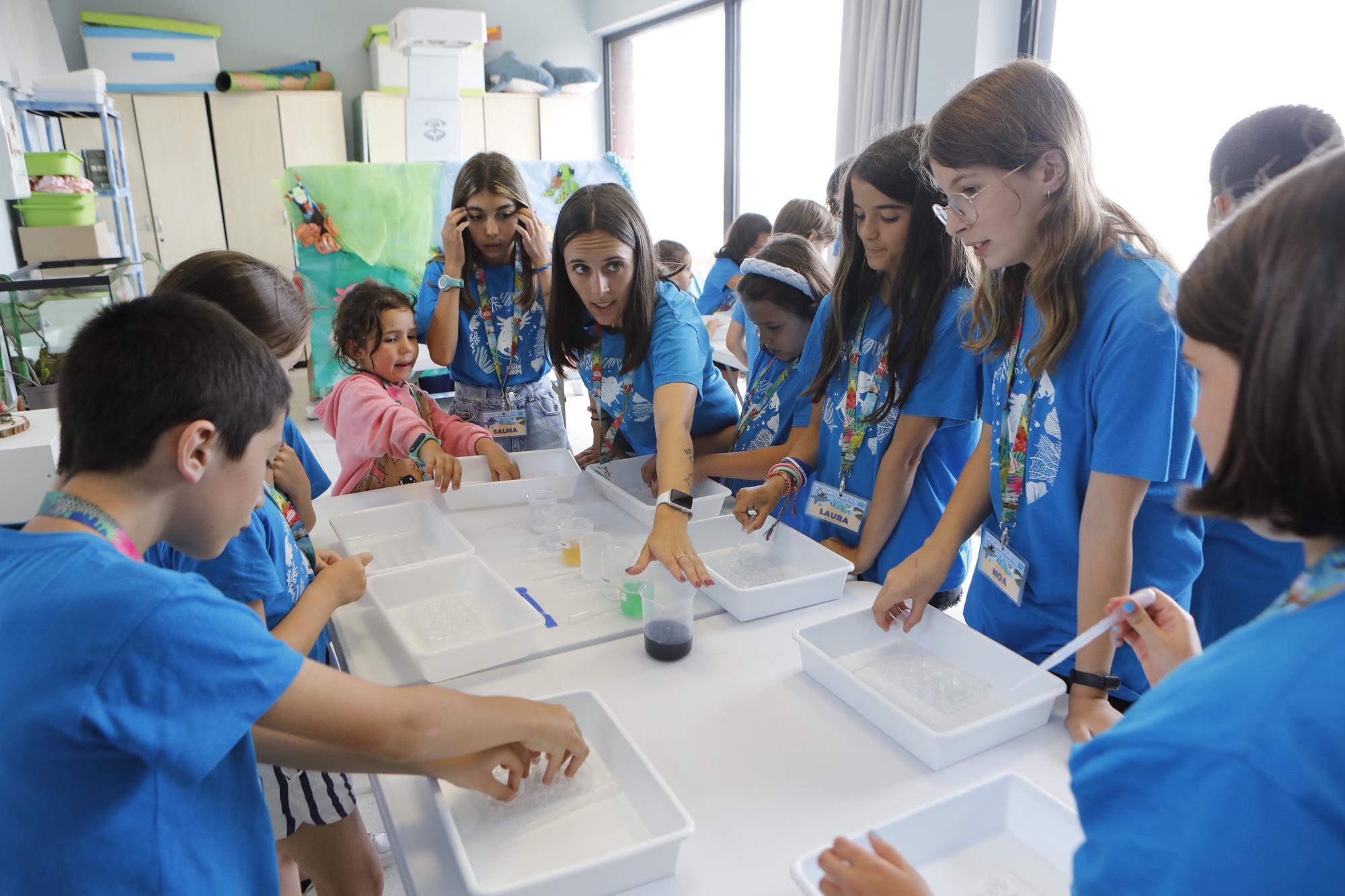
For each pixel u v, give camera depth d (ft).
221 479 2.36
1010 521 4.06
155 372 2.16
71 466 2.25
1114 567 3.41
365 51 22.40
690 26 21.72
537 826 2.89
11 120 11.91
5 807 2.06
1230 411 1.53
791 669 3.90
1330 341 1.26
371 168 16.55
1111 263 3.43
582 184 18.30
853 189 4.63
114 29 18.84
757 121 20.22
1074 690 3.51
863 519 5.11
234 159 20.27
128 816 2.13
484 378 7.90
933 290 4.50
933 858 2.76
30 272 11.17
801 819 2.92
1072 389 3.57
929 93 12.88
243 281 3.68
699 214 22.90
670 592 4.08
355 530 5.52
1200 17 9.24
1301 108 4.14
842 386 5.28
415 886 2.64
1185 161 9.58
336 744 2.40
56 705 1.94
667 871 2.65
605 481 6.14
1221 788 1.31
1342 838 1.22
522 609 4.11
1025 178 3.33
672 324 5.76
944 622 3.97
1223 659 1.45
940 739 3.12
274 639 2.28
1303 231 1.31
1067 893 2.61
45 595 2.00
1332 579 1.39
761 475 5.99
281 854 4.55
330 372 16.89
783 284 5.82
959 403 4.60
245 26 21.18
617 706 3.59
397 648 4.07
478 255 7.58
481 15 18.28
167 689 2.01
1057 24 11.82
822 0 17.13
